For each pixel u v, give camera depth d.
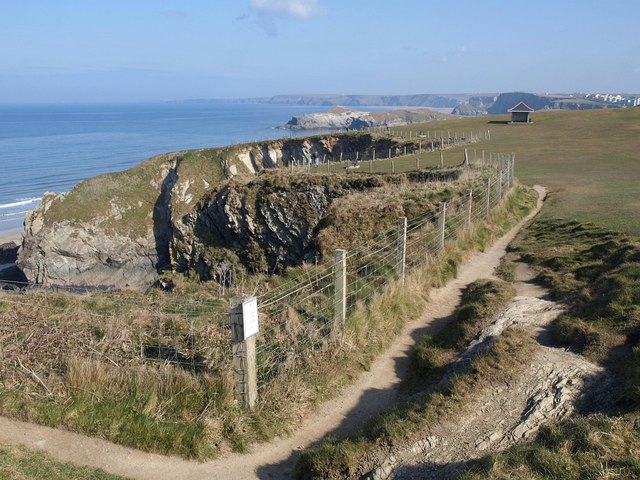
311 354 8.34
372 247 14.54
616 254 12.09
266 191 35.50
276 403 7.25
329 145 69.56
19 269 50.53
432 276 12.72
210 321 9.30
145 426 6.62
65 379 7.38
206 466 6.32
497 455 5.24
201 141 154.50
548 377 6.95
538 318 9.22
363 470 5.89
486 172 25.31
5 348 8.16
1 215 66.00
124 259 53.47
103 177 57.38
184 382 7.15
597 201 21.44
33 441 6.51
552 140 51.88
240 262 36.66
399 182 29.97
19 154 118.81
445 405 6.66
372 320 9.70
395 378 8.56
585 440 5.23
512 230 19.02
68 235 51.09
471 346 8.58
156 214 56.56
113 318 9.19
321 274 12.35
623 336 7.69
